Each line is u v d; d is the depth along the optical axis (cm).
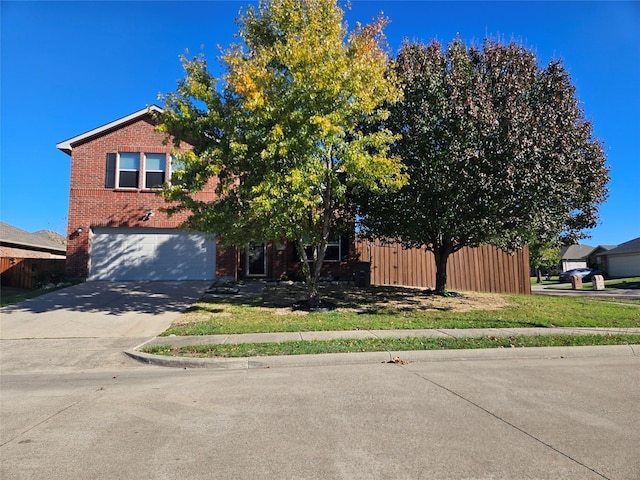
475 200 1284
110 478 369
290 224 1192
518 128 1193
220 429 477
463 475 364
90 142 1928
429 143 1301
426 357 834
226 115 1198
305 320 1155
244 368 788
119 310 1313
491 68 1310
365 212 1515
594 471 370
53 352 912
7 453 423
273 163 1121
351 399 575
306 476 366
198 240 1948
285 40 1178
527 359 832
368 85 1124
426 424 482
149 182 1936
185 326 1105
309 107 1104
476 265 1944
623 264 4584
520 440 436
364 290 1759
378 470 375
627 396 586
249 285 1880
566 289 3200
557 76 1330
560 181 1284
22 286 1897
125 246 1922
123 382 702
